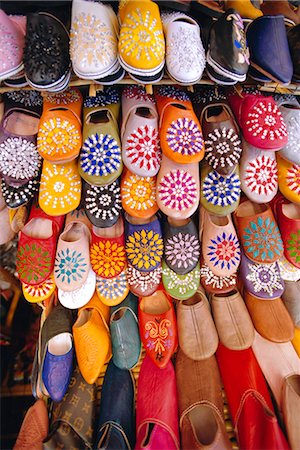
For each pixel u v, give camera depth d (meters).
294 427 0.85
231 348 0.93
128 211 0.87
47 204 0.86
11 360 1.24
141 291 0.92
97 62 0.72
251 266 0.96
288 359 0.97
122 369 0.97
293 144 0.91
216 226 0.92
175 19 0.83
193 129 0.86
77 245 0.91
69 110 0.87
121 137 0.88
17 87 0.82
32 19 0.76
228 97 0.96
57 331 0.95
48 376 0.91
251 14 0.97
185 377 0.95
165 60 0.78
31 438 0.88
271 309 0.97
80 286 0.88
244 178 0.91
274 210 1.02
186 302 1.02
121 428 0.87
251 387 0.91
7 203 0.88
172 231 0.91
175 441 0.86
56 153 0.81
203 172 0.90
